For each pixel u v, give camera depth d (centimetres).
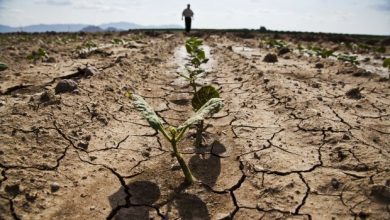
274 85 636
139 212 293
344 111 525
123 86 625
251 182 334
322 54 1181
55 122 415
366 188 299
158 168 361
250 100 582
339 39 2281
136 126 462
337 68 927
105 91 568
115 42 1586
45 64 853
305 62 1073
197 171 354
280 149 395
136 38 2027
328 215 281
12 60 912
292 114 499
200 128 404
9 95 537
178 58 1100
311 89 650
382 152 365
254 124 472
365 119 497
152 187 327
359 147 376
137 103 321
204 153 391
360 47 1664
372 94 652
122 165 362
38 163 335
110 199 306
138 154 388
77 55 1044
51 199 295
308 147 397
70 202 296
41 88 598
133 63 848
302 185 322
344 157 361
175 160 377
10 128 380
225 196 316
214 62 1025
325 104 549
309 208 292
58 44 1563
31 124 398
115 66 739
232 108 542
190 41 1166
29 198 288
